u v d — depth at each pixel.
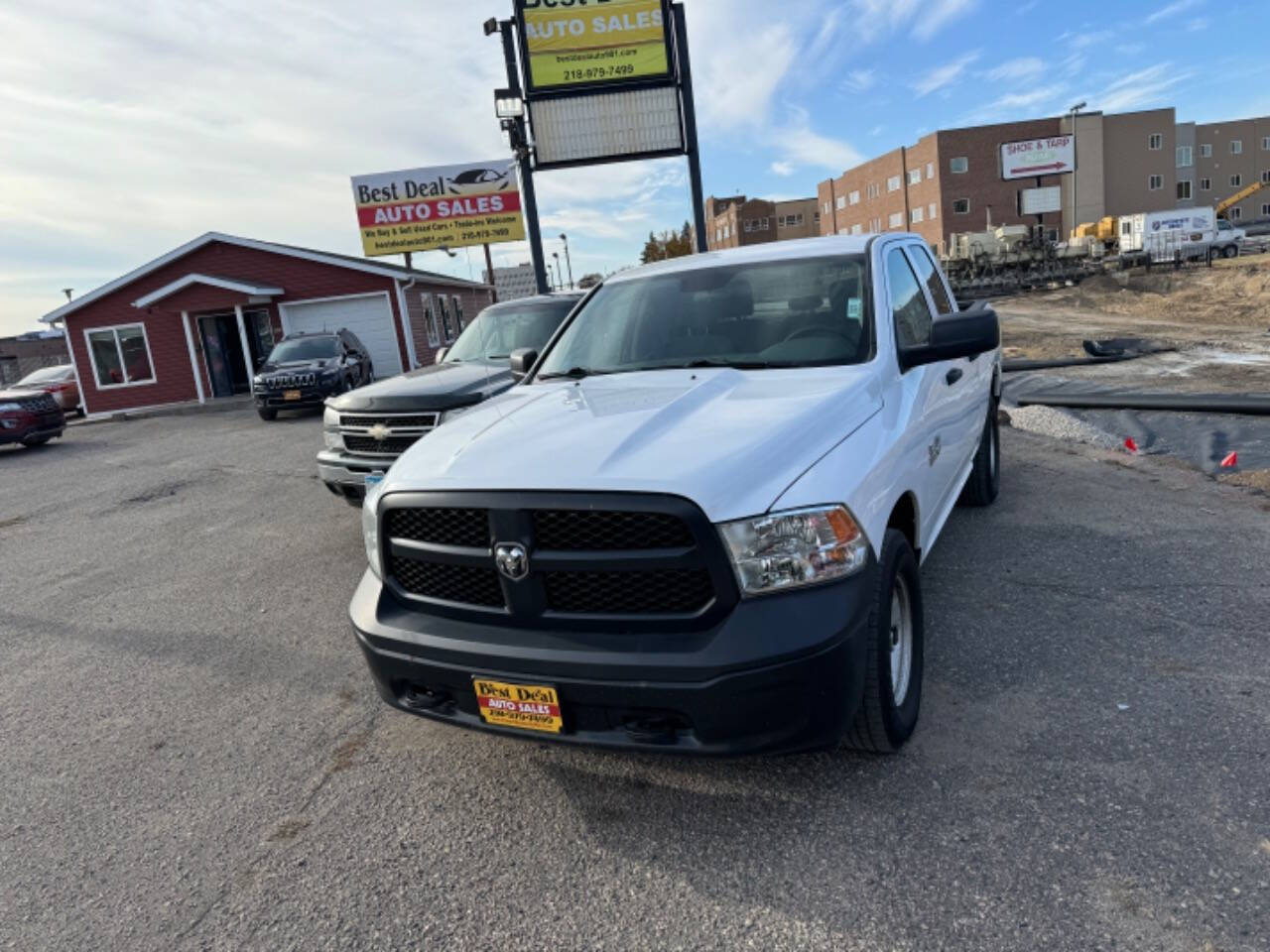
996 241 43.06
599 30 16.62
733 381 3.34
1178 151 82.06
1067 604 4.20
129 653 4.91
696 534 2.38
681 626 2.45
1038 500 6.06
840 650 2.41
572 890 2.52
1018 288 41.72
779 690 2.37
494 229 29.41
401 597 2.90
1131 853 2.40
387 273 24.16
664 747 2.46
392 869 2.71
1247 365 11.42
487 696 2.63
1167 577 4.41
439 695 2.81
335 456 6.74
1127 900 2.23
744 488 2.44
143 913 2.62
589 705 2.50
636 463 2.53
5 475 13.25
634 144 16.98
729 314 3.88
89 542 7.88
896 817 2.68
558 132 16.94
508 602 2.62
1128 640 3.75
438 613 2.80
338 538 7.09
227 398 24.41
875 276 3.79
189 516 8.66
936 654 3.77
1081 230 54.09
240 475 10.89
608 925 2.36
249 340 25.12
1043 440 8.06
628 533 2.46
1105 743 2.97
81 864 2.90
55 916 2.63
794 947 2.21
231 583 6.11
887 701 2.76
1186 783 2.70
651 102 16.84
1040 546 5.07
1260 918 2.12
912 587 3.08
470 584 2.73
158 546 7.45
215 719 3.95
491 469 2.66
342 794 3.18
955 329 3.35
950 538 5.36
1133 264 43.78
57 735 3.92
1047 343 16.50
